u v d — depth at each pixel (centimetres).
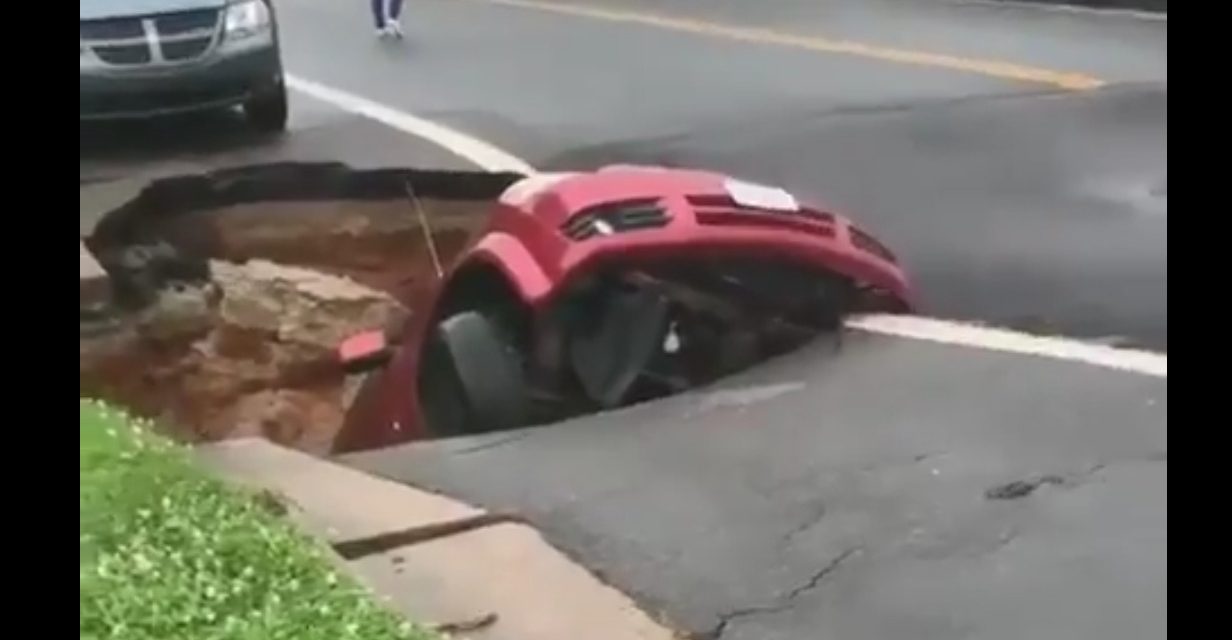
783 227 761
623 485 584
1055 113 1222
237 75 1239
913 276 852
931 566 504
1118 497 550
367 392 868
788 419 653
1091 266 853
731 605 479
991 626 462
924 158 1112
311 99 1413
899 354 729
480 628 450
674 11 1897
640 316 731
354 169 1132
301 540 487
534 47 1667
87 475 520
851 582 494
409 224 1127
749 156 1143
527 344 736
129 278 996
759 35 1670
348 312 1040
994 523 534
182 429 912
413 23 1862
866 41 1598
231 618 426
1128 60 1414
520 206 776
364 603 445
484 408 721
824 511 550
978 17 1758
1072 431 616
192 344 974
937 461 593
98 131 1245
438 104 1381
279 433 941
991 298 809
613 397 727
